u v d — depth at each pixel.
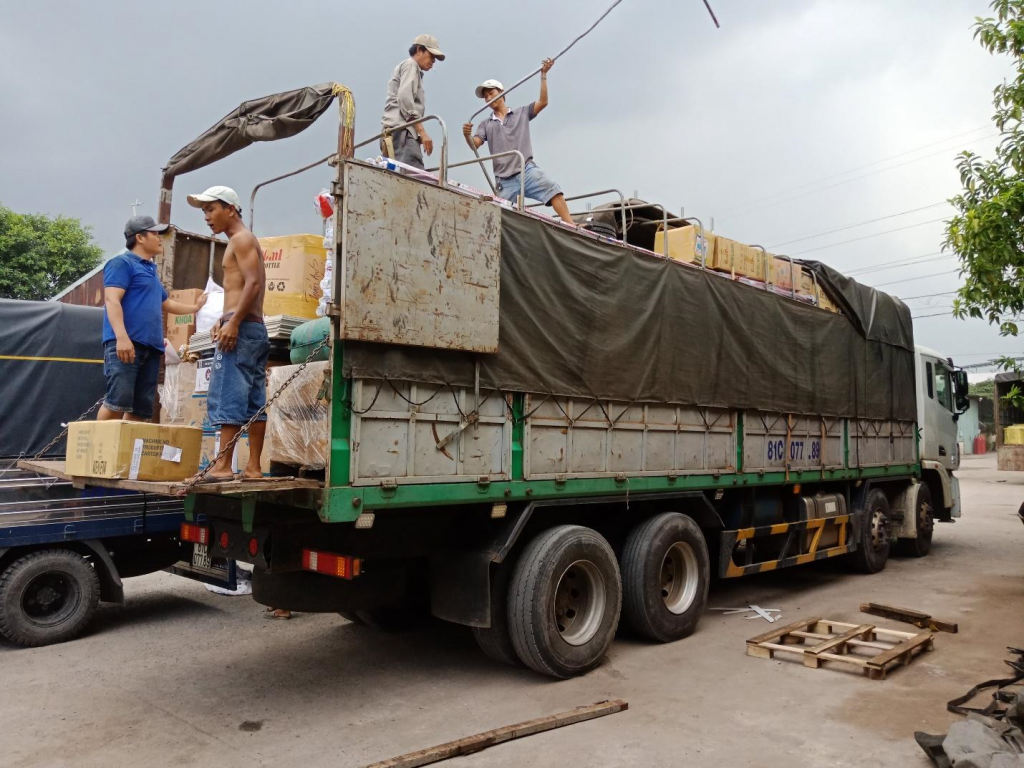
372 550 4.72
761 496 7.52
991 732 3.68
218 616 6.94
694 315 6.40
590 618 5.29
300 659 5.59
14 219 19.34
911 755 3.89
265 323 4.85
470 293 4.58
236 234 4.43
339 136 4.31
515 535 4.85
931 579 8.76
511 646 5.08
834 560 9.46
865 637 5.95
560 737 4.11
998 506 16.53
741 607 7.33
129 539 6.68
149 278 5.18
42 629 5.95
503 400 4.88
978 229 6.67
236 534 4.87
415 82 6.47
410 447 4.33
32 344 6.69
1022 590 8.09
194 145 5.68
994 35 6.69
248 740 4.09
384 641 6.07
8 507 5.87
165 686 4.99
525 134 6.99
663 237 7.10
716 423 6.70
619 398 5.64
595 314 5.46
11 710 4.54
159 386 6.27
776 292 7.68
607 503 5.75
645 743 4.04
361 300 4.02
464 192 4.75
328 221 4.67
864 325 9.06
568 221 6.81
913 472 10.16
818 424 8.16
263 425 4.41
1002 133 6.97
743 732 4.20
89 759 3.85
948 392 11.31
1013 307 7.07
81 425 4.47
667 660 5.56
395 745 4.02
